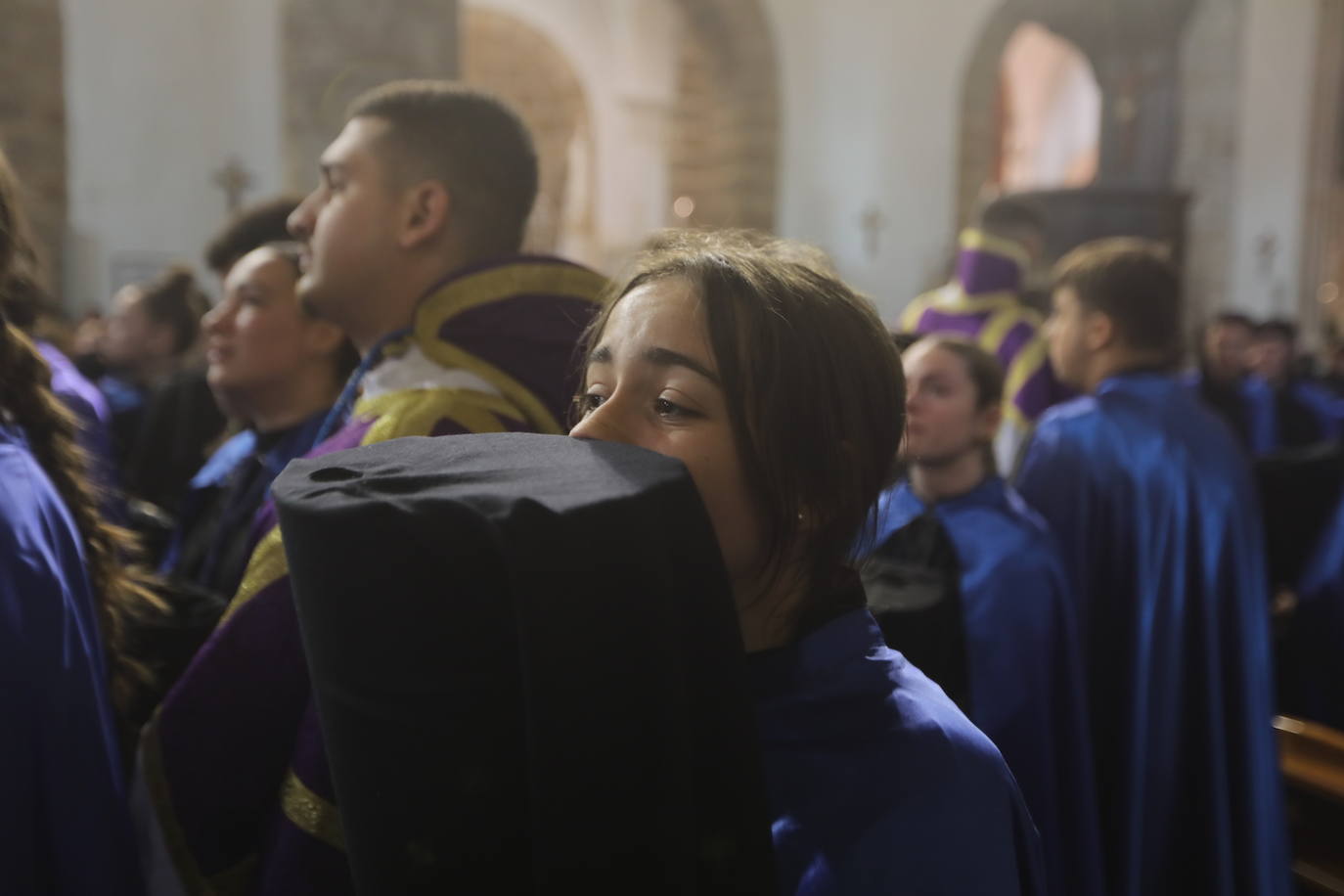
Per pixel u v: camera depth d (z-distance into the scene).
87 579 0.99
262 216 1.84
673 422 0.62
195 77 8.40
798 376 0.62
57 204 7.40
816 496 0.64
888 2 12.41
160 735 0.93
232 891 0.93
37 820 0.83
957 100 12.51
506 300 1.10
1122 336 2.10
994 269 3.46
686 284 0.64
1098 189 9.36
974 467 1.76
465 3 11.74
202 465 2.94
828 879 0.60
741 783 0.46
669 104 12.78
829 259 0.74
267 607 0.93
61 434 1.05
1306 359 7.98
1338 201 12.64
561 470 0.48
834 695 0.65
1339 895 1.89
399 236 1.17
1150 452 2.00
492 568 0.43
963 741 0.66
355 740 0.47
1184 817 2.03
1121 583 1.98
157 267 8.21
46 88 7.31
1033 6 12.57
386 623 0.45
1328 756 1.93
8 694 0.81
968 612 1.61
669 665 0.44
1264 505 3.22
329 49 8.47
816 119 12.88
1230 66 12.30
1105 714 1.98
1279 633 2.88
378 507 0.44
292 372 1.64
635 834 0.43
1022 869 0.70
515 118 1.23
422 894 0.46
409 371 1.10
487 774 0.45
